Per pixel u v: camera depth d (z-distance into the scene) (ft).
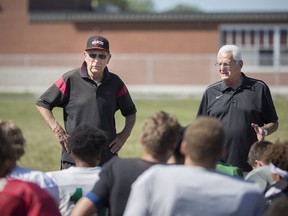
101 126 64.85
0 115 210.18
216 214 36.55
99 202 41.75
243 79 66.64
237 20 353.51
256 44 352.90
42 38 364.79
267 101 66.44
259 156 52.75
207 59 343.67
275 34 351.25
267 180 48.44
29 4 385.50
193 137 37.22
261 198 37.47
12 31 366.02
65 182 46.37
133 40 360.07
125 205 41.42
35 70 354.74
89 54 64.90
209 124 37.47
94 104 64.90
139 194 37.09
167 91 342.85
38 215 37.01
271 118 66.74
